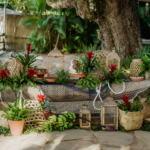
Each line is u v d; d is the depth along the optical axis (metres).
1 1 11.93
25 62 3.30
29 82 3.04
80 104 3.33
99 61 3.47
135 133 2.91
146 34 8.59
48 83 3.18
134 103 3.09
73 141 2.64
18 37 9.84
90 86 3.14
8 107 2.88
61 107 3.32
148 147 2.51
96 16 5.05
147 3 8.73
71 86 3.15
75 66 3.14
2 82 3.00
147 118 3.32
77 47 9.98
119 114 3.12
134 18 5.27
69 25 9.57
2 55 8.27
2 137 2.73
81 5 4.84
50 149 2.42
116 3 4.88
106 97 3.34
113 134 2.88
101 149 2.44
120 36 5.18
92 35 9.55
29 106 2.93
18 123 2.73
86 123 3.20
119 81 3.20
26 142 2.59
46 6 9.44
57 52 3.25
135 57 4.94
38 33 9.55
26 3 9.75
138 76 3.39
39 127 2.99
